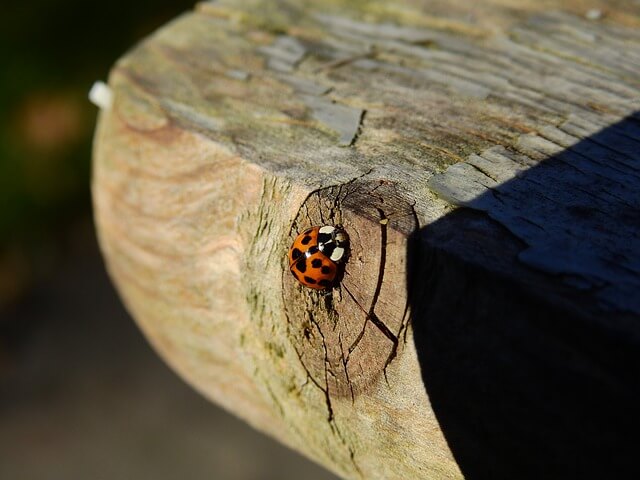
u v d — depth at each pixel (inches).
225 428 11.7
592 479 3.0
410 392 3.5
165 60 5.2
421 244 3.3
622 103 4.3
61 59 15.7
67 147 15.0
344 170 3.9
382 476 3.9
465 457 3.4
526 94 4.4
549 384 3.0
